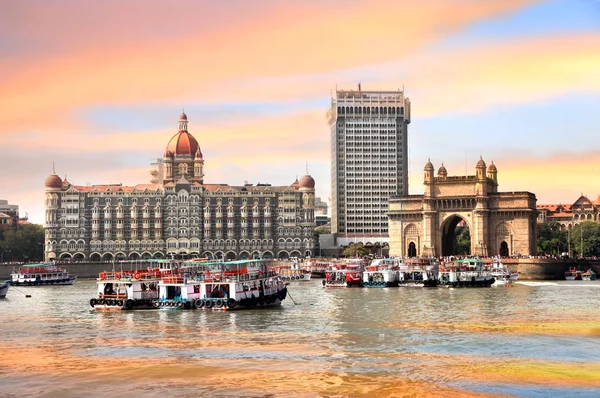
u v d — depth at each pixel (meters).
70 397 65.12
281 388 67.19
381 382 69.06
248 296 129.25
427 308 127.56
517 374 71.94
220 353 82.69
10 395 65.81
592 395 64.75
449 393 65.44
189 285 128.00
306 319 112.06
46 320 114.88
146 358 80.19
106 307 129.75
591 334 95.06
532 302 137.75
